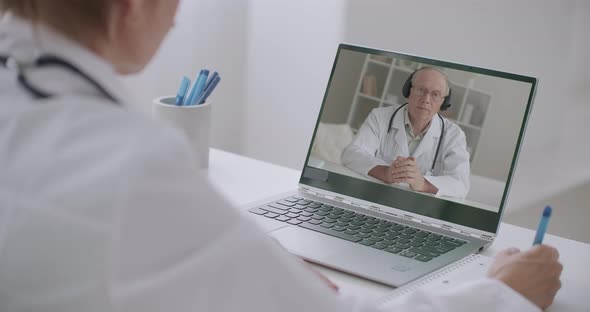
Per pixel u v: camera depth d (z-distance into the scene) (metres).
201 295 0.53
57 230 0.51
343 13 2.34
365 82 1.21
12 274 0.52
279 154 2.61
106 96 0.57
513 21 2.09
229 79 2.61
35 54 0.56
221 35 2.56
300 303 0.58
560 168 2.13
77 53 0.57
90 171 0.51
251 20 2.51
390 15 2.26
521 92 1.09
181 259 0.53
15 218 0.52
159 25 0.63
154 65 2.50
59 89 0.55
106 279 0.50
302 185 1.23
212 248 0.54
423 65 1.17
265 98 2.57
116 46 0.61
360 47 1.22
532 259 0.82
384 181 1.17
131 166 0.51
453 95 1.14
